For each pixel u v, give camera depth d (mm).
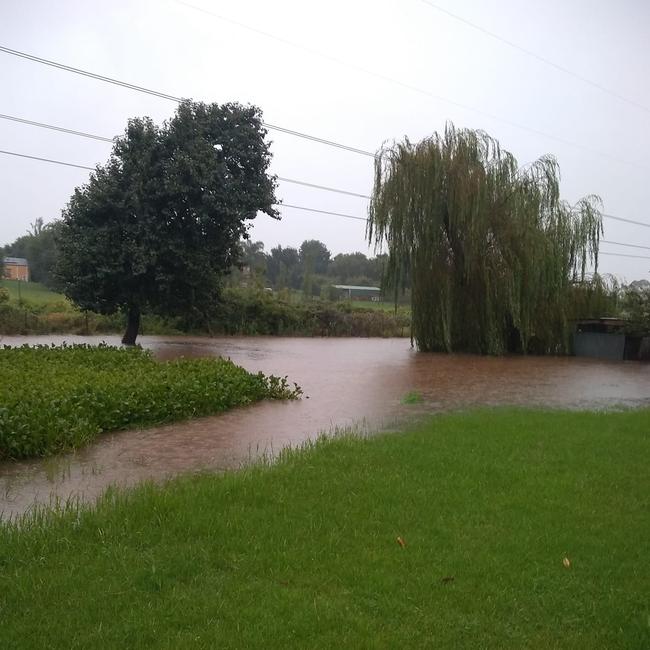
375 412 11078
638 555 4504
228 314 33250
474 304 25312
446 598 3805
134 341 24125
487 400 12984
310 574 4059
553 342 26688
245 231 23984
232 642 3268
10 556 4203
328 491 5742
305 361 20875
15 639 3262
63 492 6293
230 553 4316
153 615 3510
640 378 18156
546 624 3574
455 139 24594
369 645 3285
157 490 5668
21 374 10992
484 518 5141
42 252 57438
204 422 9961
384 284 25766
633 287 27266
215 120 22906
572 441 8078
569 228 25469
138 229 21547
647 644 3371
